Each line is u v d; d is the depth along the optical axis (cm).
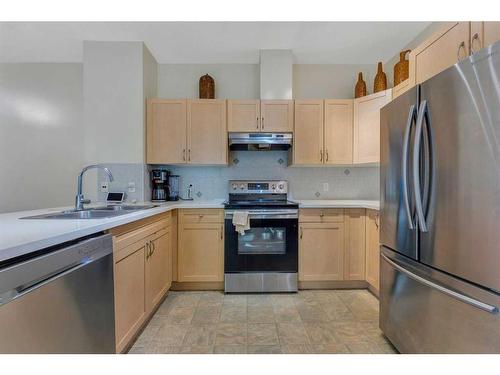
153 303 206
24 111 320
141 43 276
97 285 127
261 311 224
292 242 262
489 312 104
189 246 264
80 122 322
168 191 311
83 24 245
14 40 272
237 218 256
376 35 264
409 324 152
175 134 288
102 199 277
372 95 275
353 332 192
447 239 122
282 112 291
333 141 293
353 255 268
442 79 123
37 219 145
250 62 321
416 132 135
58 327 103
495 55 100
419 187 136
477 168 107
